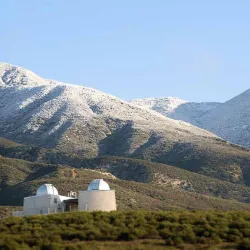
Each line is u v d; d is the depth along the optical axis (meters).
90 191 172.75
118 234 119.38
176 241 116.19
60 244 111.94
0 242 112.19
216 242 118.06
